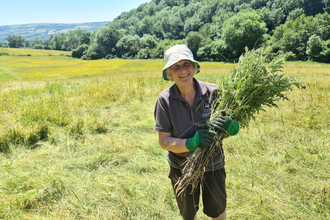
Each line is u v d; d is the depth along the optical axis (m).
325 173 2.95
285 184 2.83
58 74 37.88
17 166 3.52
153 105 6.82
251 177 3.00
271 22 83.31
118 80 13.16
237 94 1.79
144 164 3.50
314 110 4.81
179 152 1.71
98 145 4.19
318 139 3.76
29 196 2.74
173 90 1.75
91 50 98.12
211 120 1.69
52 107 6.11
